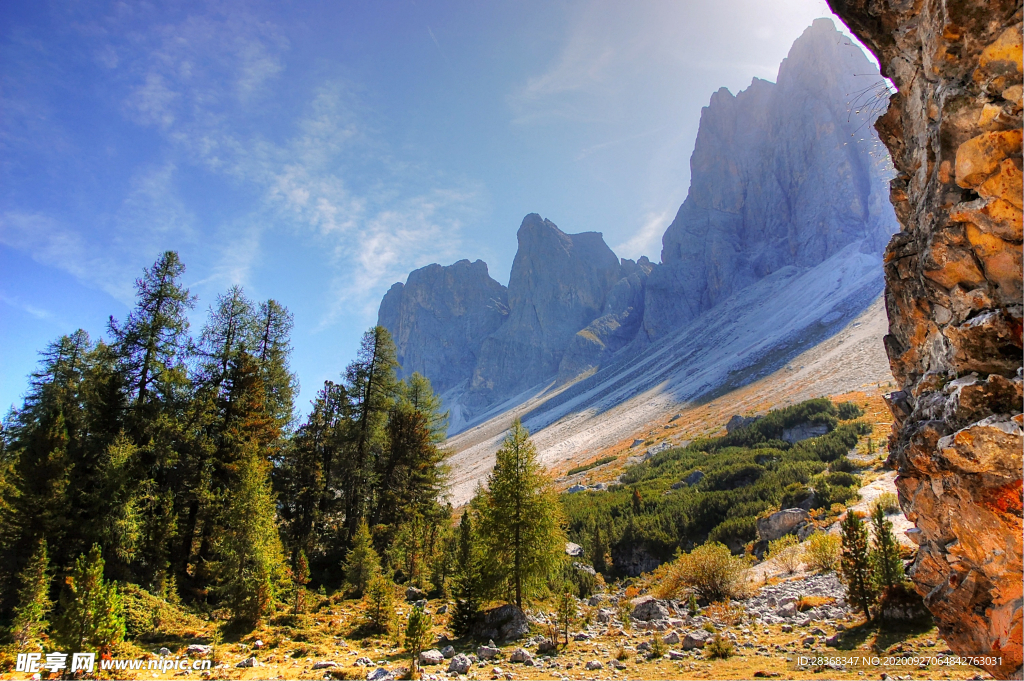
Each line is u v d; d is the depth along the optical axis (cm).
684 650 1741
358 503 4162
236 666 1631
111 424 2870
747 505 5356
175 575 2602
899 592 1786
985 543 600
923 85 731
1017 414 539
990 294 609
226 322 3634
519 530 2381
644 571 5316
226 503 2923
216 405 3297
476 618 2239
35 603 1788
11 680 1423
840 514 4022
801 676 1337
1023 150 541
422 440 4431
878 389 8762
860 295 15625
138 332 2983
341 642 2023
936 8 629
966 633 687
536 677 1528
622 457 10769
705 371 16575
